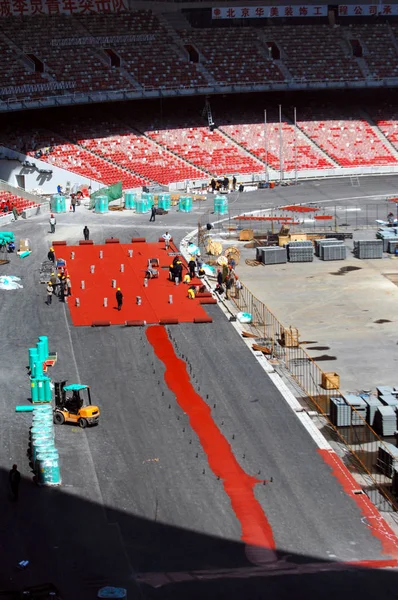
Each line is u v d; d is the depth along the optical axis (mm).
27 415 57312
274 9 145750
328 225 109062
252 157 137500
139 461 51719
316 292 84062
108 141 132000
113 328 73812
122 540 43938
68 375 63719
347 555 42906
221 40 145125
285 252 94500
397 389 58688
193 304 80062
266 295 83375
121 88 133500
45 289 84250
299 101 149250
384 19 153500
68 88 130375
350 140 143625
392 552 43188
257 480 49781
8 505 47062
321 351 69062
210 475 50250
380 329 73812
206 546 43500
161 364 65812
